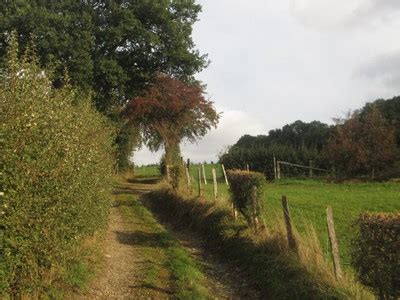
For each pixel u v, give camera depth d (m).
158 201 24.33
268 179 43.16
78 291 9.14
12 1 32.31
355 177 35.22
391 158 34.62
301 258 10.08
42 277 7.97
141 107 32.62
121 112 34.50
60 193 7.80
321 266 9.46
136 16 35.69
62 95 10.56
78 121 10.33
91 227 11.59
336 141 37.75
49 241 7.50
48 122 7.66
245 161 45.53
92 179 11.28
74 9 34.38
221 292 10.50
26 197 6.75
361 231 7.02
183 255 13.27
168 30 36.44
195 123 33.84
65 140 8.23
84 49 32.12
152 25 36.84
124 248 14.18
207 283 11.15
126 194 27.84
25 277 7.20
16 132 6.61
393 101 52.16
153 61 37.19
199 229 16.88
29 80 7.77
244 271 11.62
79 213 9.38
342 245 12.02
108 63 33.28
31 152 6.94
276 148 45.91
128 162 42.03
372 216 6.90
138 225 18.58
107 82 34.19
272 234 12.16
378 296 6.87
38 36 30.75
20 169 6.64
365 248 6.90
